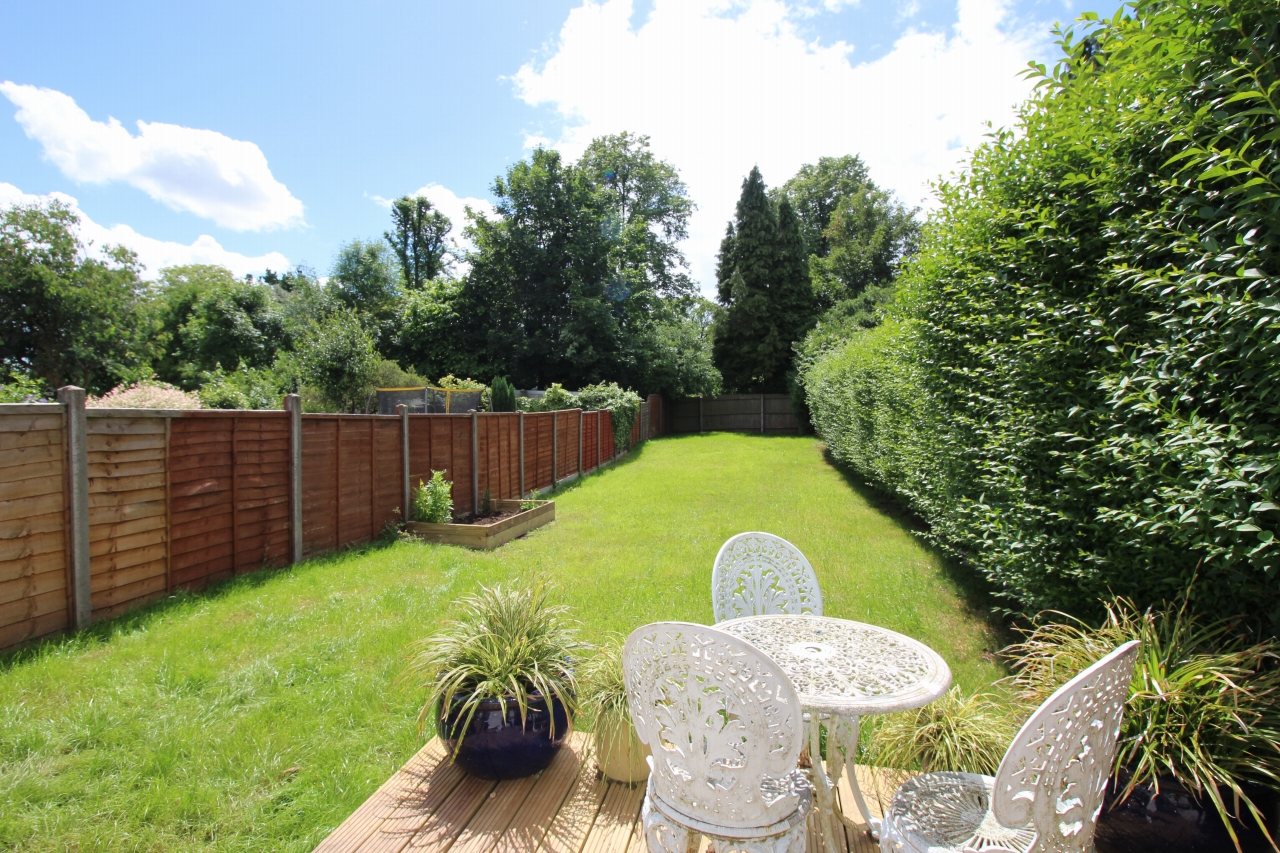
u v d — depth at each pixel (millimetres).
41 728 2621
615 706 2279
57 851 1937
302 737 2695
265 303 32406
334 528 6215
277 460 5496
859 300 26109
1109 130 2773
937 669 1917
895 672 1897
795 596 2891
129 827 2072
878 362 8250
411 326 24375
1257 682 1940
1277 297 1763
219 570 4938
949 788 1791
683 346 27234
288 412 5582
